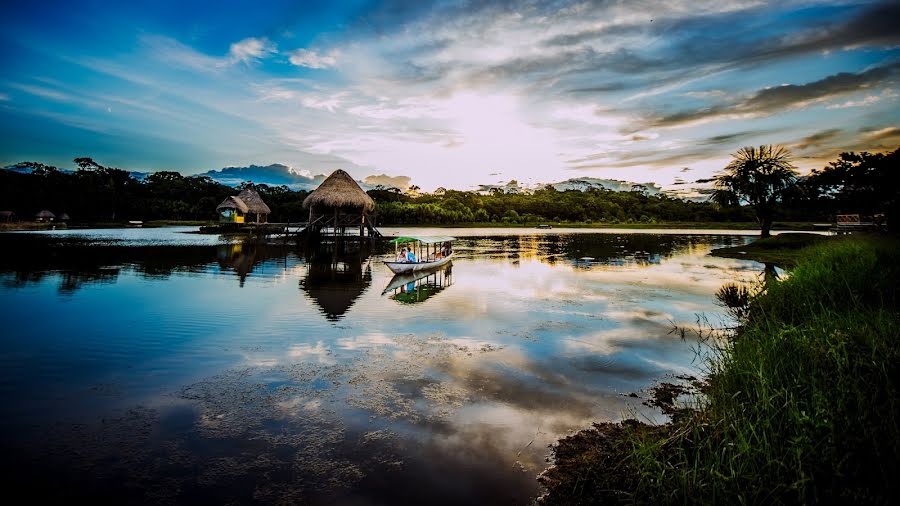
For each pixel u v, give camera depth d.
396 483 4.96
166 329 11.20
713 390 5.98
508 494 4.76
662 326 11.88
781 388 5.18
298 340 10.42
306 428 6.21
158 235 46.56
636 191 171.12
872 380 4.84
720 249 36.44
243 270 22.25
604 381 7.98
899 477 3.67
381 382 7.90
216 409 6.79
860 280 9.77
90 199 71.00
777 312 9.87
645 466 4.71
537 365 8.82
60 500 4.64
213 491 4.82
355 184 43.53
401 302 14.98
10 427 6.16
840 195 21.64
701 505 3.98
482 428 6.23
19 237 40.72
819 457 4.07
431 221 94.75
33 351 9.40
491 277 21.17
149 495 4.75
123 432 6.06
